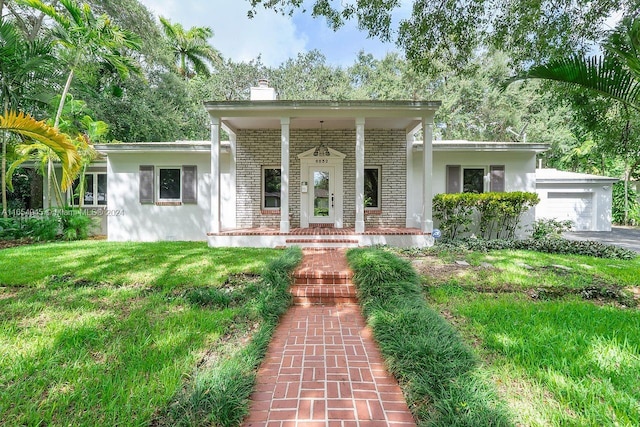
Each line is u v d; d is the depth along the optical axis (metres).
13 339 3.25
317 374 2.85
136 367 2.75
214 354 3.10
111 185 10.56
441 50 7.61
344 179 10.78
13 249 7.93
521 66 7.72
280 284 4.88
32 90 10.74
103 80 15.38
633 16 6.15
